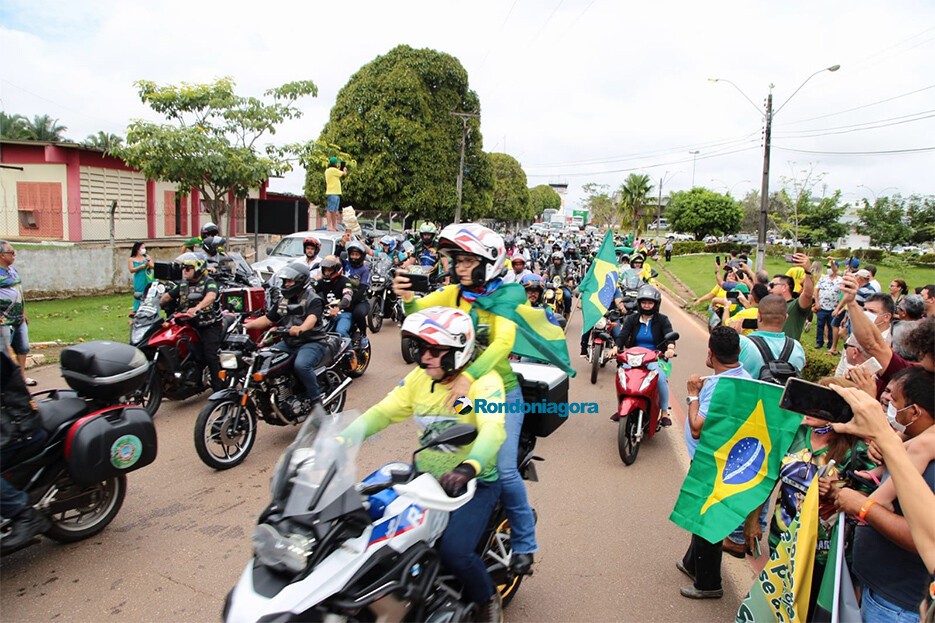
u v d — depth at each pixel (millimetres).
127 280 15859
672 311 19172
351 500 2533
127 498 5082
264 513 2492
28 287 13906
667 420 6930
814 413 2699
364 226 30641
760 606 3072
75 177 19422
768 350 4633
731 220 65375
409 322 2959
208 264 9883
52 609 3602
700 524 3688
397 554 2641
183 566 4078
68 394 4371
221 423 5754
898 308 7035
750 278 10602
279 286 6371
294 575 2344
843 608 2770
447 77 31016
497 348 3135
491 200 38594
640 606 3811
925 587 2541
